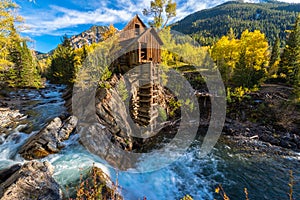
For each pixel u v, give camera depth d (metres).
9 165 5.91
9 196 3.54
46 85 25.45
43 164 4.85
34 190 3.89
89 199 2.40
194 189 6.19
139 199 5.29
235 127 11.58
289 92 13.88
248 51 17.58
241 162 7.98
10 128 9.25
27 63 23.47
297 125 10.53
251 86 14.70
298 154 8.63
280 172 7.29
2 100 15.42
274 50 23.64
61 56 22.30
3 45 17.41
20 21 16.48
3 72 20.69
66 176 5.43
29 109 12.80
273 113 11.80
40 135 7.18
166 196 5.74
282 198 5.91
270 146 9.44
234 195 5.99
